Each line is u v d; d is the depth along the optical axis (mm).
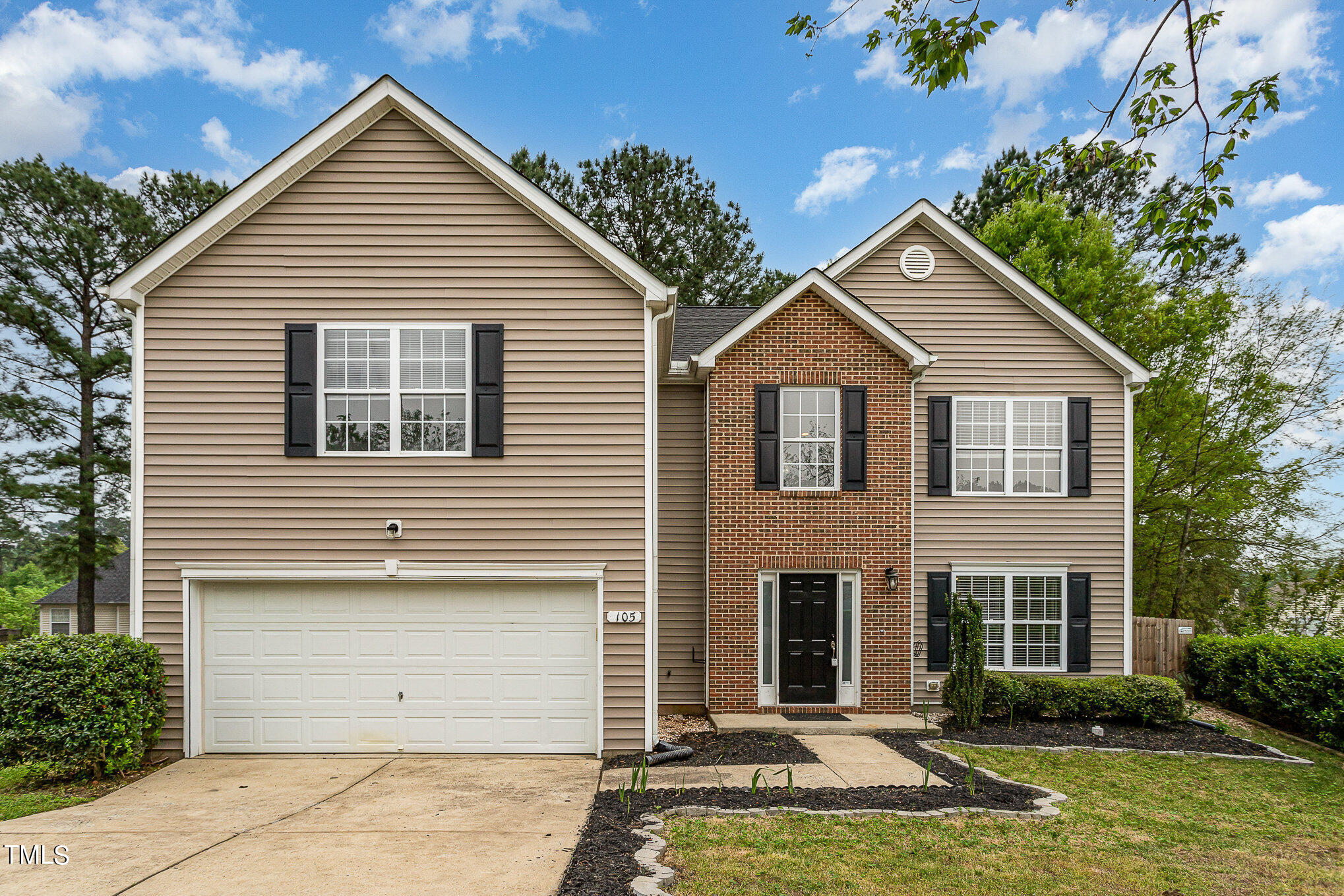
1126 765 9359
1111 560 13016
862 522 12070
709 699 11859
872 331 12172
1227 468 20391
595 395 9648
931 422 13062
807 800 7438
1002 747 10000
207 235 9523
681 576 12719
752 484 12062
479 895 5219
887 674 11930
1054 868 5992
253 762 9055
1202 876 5988
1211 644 13648
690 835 6477
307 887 5352
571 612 9625
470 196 9750
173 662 9312
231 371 9516
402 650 9555
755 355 12219
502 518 9531
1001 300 13312
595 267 9750
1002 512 13000
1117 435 13195
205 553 9383
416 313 9664
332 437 9594
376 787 8023
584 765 8953
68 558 22938
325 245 9672
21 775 8570
